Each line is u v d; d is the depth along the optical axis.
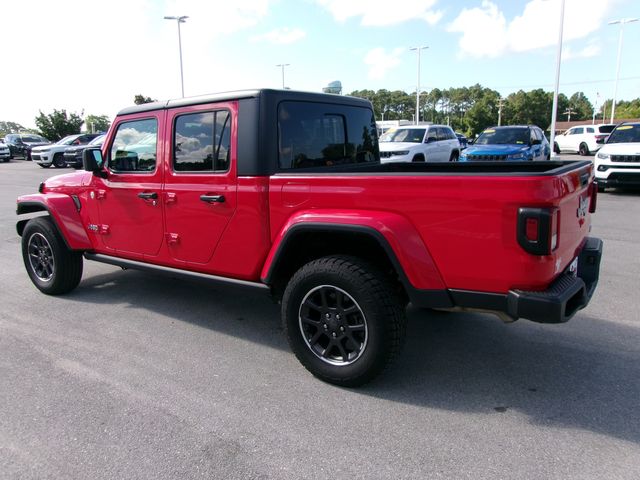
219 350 4.02
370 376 3.25
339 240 3.52
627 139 12.15
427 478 2.48
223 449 2.73
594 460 2.59
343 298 3.30
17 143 34.19
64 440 2.82
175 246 4.20
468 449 2.70
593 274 3.54
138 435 2.86
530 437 2.80
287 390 3.37
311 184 3.31
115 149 4.60
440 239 2.92
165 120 4.09
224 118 3.71
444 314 4.72
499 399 3.21
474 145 14.23
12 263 6.88
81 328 4.49
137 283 5.85
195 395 3.30
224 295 5.40
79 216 5.02
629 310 4.67
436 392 3.31
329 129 4.19
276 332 4.39
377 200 3.09
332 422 2.97
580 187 3.22
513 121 107.31
